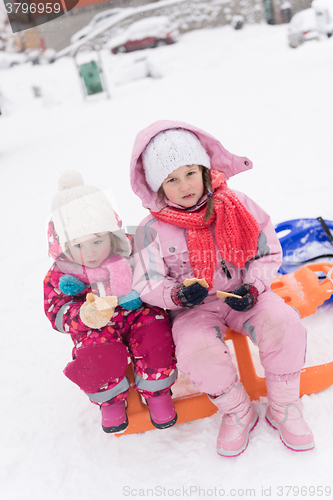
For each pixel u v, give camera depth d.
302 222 2.39
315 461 1.42
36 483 1.60
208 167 1.71
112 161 5.12
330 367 1.66
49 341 2.43
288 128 4.74
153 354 1.55
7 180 5.80
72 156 5.96
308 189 3.28
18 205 4.76
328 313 2.07
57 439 1.78
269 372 1.52
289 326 1.50
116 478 1.56
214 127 5.46
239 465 1.48
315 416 1.58
